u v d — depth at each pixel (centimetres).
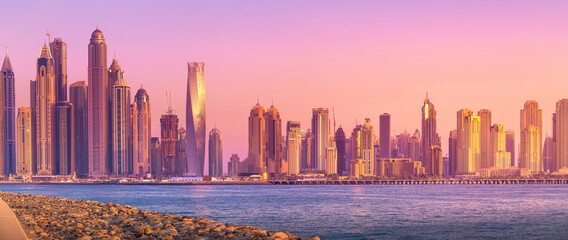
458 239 9288
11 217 4038
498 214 14925
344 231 10138
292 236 3622
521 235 10062
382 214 14625
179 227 4059
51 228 3844
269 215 14300
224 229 3903
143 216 5081
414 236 9538
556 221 12781
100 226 4156
